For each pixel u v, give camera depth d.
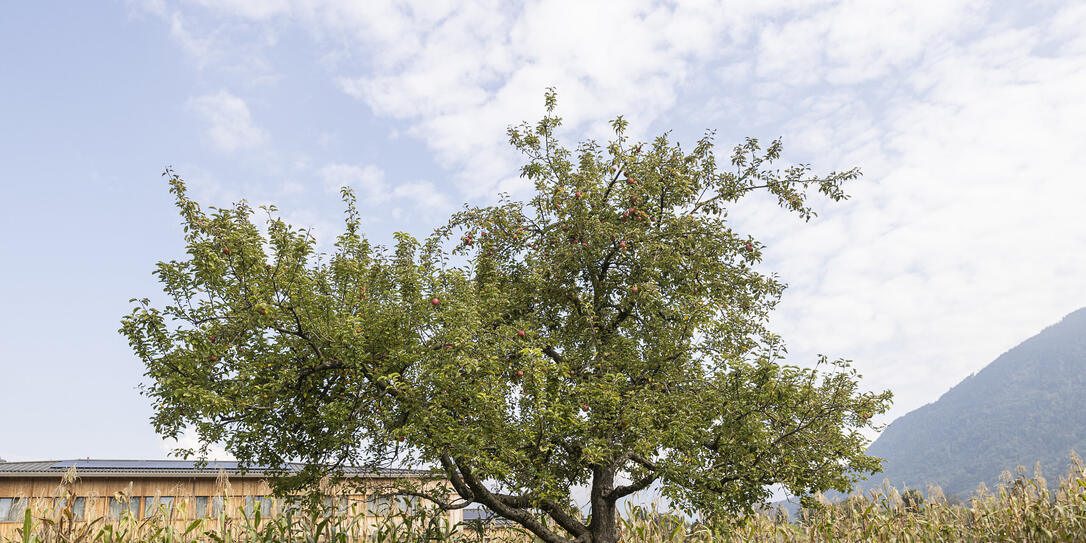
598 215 11.98
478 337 9.36
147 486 13.44
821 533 10.80
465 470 9.41
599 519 10.84
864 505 11.30
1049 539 9.70
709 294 12.28
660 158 12.45
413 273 9.02
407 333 8.88
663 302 11.77
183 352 8.61
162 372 8.47
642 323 12.16
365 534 9.76
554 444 9.92
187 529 8.69
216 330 8.54
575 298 12.05
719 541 10.44
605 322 12.16
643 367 11.45
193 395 7.98
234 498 13.55
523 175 12.98
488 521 10.48
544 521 10.88
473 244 12.44
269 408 8.70
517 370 9.48
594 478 11.23
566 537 11.65
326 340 8.71
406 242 9.95
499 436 9.23
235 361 8.75
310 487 9.84
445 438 8.52
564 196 12.16
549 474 9.41
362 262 9.62
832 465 10.07
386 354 8.84
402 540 9.97
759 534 11.18
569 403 9.62
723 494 9.63
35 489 12.82
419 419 8.52
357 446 9.09
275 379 8.84
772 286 13.09
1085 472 10.23
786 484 9.91
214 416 8.57
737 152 12.66
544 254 12.24
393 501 9.91
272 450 9.59
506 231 12.52
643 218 12.02
